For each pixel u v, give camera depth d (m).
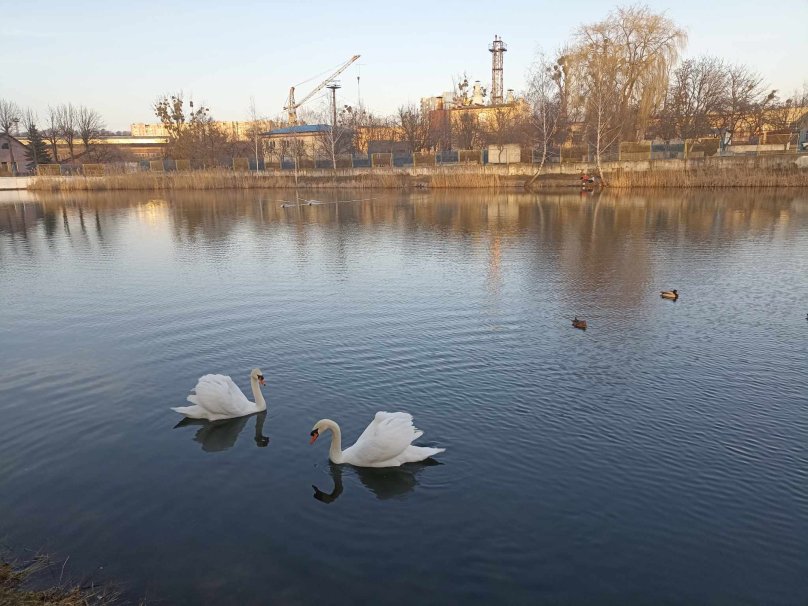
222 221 39.47
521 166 63.94
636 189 54.12
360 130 101.56
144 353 13.41
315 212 43.97
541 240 28.78
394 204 48.50
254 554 6.88
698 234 29.34
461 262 23.78
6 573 6.51
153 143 151.25
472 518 7.52
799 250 24.69
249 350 13.48
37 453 9.22
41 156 103.56
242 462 8.93
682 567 6.65
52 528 7.38
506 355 13.03
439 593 6.27
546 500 7.86
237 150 95.50
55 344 14.14
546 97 67.69
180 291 19.33
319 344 13.80
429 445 9.27
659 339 14.07
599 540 7.09
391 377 11.87
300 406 10.68
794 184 50.66
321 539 7.14
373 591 6.30
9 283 21.06
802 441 9.32
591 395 11.00
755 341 13.91
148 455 9.14
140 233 34.16
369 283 20.19
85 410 10.65
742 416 10.16
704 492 8.01
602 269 21.97
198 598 6.18
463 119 93.25
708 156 57.91
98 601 6.11
